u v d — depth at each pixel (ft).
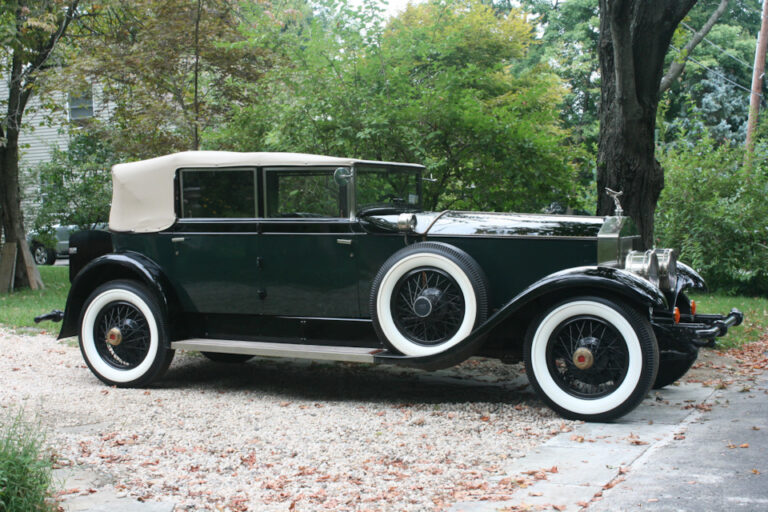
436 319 16.52
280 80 29.78
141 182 19.90
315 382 20.38
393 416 16.24
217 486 11.71
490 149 26.16
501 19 50.44
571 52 84.84
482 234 17.13
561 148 27.07
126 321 19.57
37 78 38.55
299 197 18.20
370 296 17.03
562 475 11.89
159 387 19.69
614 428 14.84
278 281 18.47
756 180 40.40
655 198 24.85
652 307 14.97
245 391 19.13
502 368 22.24
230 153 19.02
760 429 14.52
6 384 19.70
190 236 19.25
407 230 17.15
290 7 34.42
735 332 27.02
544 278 15.61
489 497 10.90
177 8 31.94
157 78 33.35
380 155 27.32
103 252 21.21
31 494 9.64
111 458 13.06
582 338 15.47
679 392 18.40
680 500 10.55
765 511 10.07
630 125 23.82
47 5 39.40
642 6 22.90
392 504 10.77
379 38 27.35
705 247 40.09
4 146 42.91
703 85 86.89
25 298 39.47
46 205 58.34
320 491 11.39
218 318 19.52
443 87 26.76
